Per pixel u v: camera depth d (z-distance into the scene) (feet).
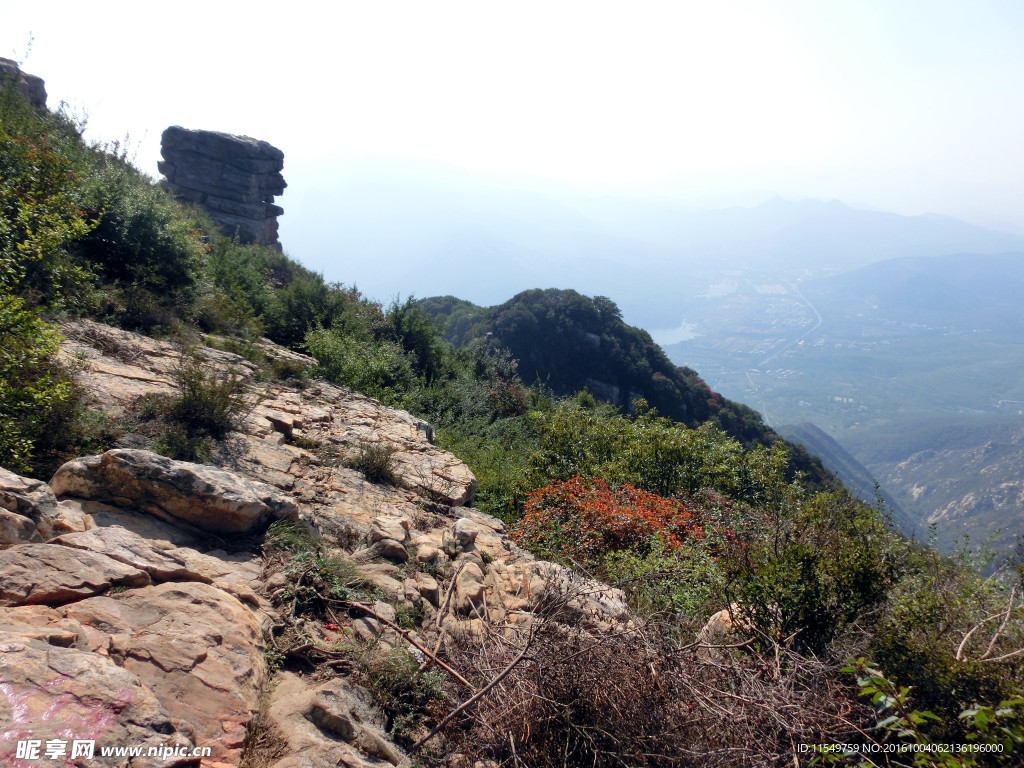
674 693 10.40
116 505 13.29
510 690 10.68
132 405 20.25
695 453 36.65
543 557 22.35
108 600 9.34
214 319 37.01
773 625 13.12
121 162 50.47
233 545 14.12
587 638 11.52
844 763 9.40
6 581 8.71
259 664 9.74
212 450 20.13
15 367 16.08
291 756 8.09
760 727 9.84
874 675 9.37
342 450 25.11
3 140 30.55
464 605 15.44
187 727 7.46
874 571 13.08
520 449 45.14
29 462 14.67
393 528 17.56
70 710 6.53
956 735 9.73
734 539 21.48
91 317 28.07
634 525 24.68
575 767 9.67
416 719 10.60
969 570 16.53
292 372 35.09
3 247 24.02
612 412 63.46
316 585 13.43
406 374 49.14
